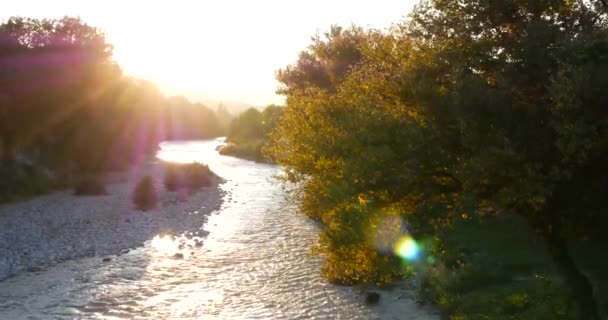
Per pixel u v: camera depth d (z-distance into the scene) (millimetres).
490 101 7324
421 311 13758
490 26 8273
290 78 28953
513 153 7125
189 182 44031
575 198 8180
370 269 11039
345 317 13609
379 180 7934
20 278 17312
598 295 10844
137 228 25844
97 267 18750
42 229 24922
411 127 7820
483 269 14258
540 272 13812
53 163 45188
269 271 18219
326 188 9781
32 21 41219
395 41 8875
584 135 6898
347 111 8672
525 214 8664
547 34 7660
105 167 52625
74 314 13969
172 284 16781
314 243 22531
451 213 8828
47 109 41812
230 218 29625
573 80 6746
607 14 8102
